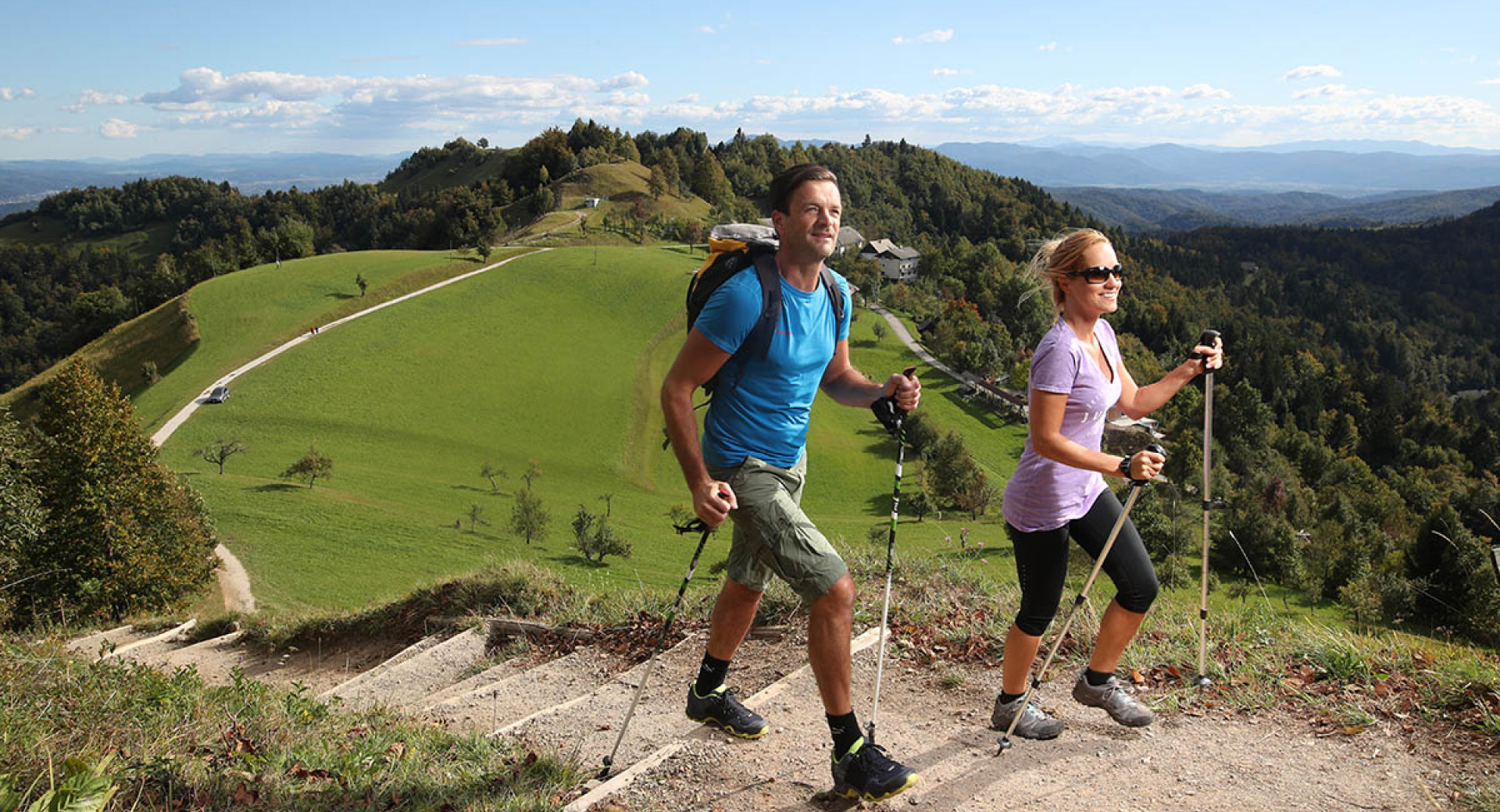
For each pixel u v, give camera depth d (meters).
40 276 199.50
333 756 4.31
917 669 5.29
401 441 71.50
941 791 3.72
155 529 31.12
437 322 94.19
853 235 168.25
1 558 24.25
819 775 3.94
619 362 90.69
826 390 4.15
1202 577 4.57
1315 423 140.75
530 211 177.38
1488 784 3.37
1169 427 105.56
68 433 29.62
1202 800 3.51
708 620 6.77
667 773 4.05
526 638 7.39
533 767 4.18
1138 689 4.68
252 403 75.25
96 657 7.90
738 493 3.60
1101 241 3.75
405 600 9.47
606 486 68.38
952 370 101.56
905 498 67.81
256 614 11.70
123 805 3.45
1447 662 4.28
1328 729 4.01
